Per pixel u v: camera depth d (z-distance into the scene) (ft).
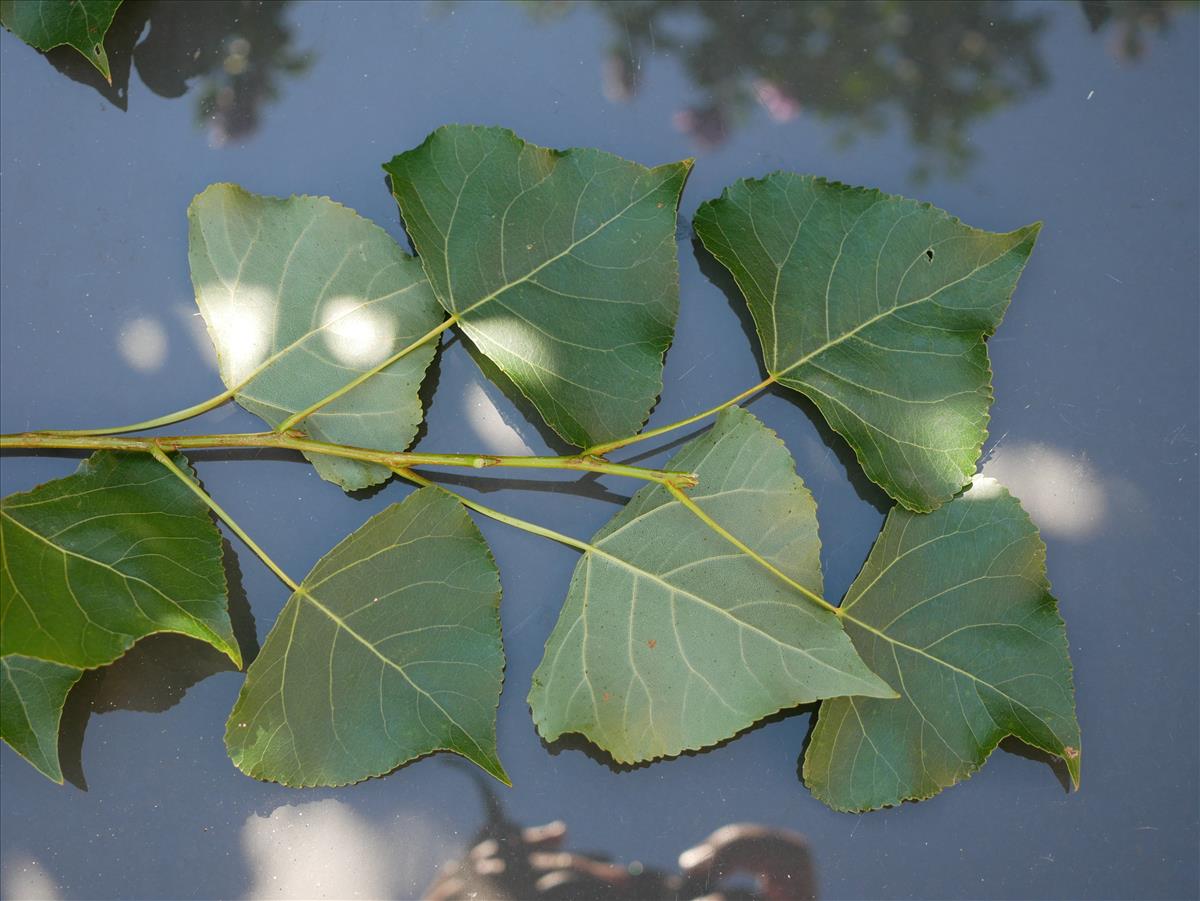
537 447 1.69
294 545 1.68
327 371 1.65
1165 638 1.70
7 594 1.56
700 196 1.71
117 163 1.70
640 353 1.64
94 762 1.67
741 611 1.62
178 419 1.64
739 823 1.68
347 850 1.67
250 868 1.67
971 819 1.69
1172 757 1.69
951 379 1.64
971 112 1.73
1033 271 1.72
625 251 1.64
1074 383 1.71
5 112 1.70
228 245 1.64
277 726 1.61
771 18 1.73
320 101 1.71
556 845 1.68
